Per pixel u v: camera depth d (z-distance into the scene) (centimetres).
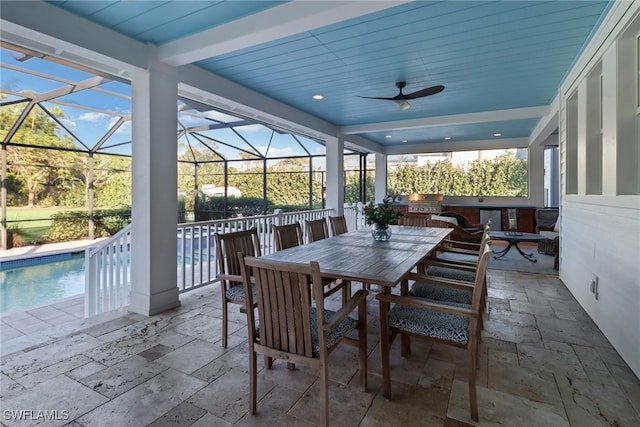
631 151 238
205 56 294
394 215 326
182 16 256
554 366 221
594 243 293
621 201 232
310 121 573
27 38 247
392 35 287
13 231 663
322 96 470
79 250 714
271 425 165
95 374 208
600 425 165
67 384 197
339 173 668
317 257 248
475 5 240
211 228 451
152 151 304
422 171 971
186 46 287
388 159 1010
